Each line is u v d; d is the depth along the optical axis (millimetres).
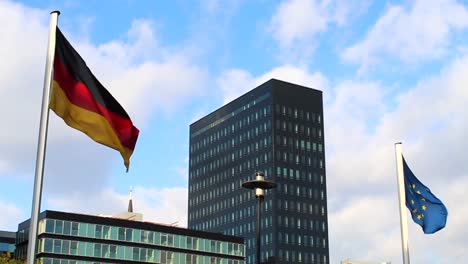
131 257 132125
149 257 134750
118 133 23203
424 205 36719
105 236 130125
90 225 128875
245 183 33250
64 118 22281
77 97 22719
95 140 22672
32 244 19797
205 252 144625
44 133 20984
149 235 136375
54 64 22375
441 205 36969
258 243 32656
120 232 132375
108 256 129125
